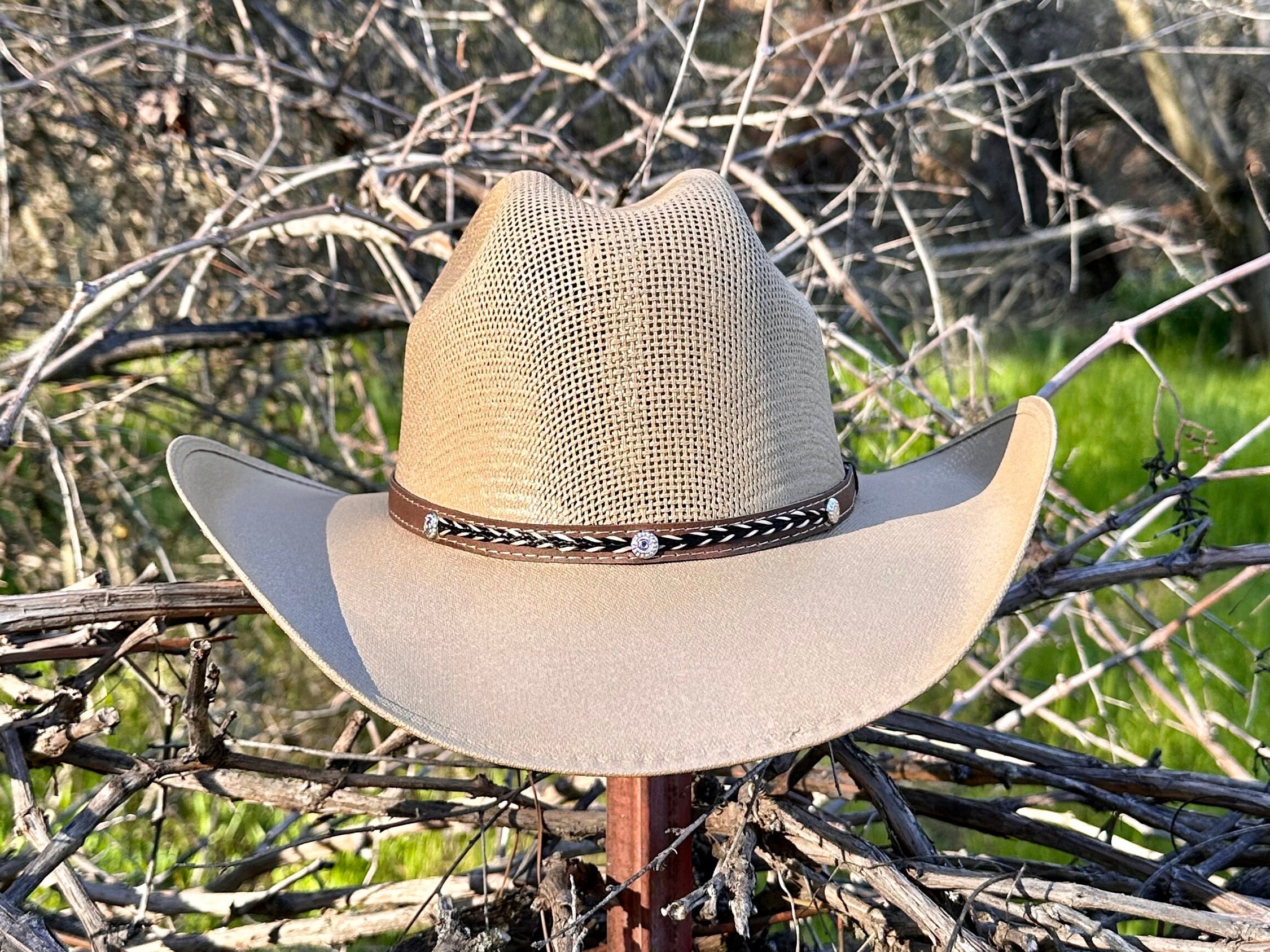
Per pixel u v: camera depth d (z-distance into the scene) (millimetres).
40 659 465
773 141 892
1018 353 1867
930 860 441
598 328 394
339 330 864
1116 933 389
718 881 408
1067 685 704
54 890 692
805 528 420
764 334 414
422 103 1100
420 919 568
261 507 477
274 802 520
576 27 1240
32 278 1015
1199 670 923
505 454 404
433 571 410
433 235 769
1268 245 1808
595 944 513
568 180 984
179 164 958
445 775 771
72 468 830
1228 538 1278
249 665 949
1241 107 1757
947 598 392
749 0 1251
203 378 1045
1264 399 1750
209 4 885
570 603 389
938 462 525
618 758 344
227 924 580
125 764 506
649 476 398
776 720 353
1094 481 1372
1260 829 481
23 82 770
